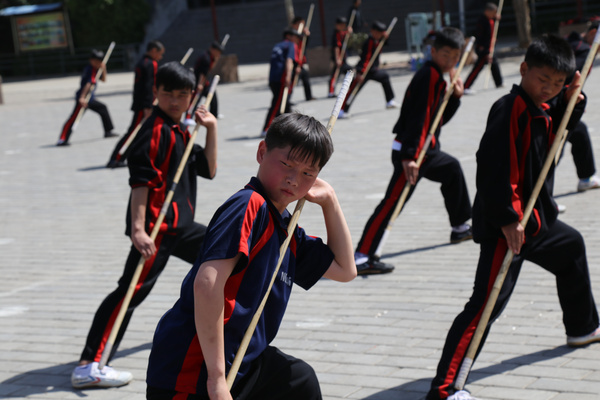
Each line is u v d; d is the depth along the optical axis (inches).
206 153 215.2
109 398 202.1
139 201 204.1
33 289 299.3
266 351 133.3
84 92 687.7
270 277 123.7
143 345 235.6
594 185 370.3
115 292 210.5
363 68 694.5
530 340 213.8
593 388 183.6
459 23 1293.1
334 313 247.9
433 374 199.3
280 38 1471.5
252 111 792.3
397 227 343.6
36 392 208.1
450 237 316.8
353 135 592.1
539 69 169.5
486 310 172.2
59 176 538.6
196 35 1524.4
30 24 1601.9
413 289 263.9
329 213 136.8
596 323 204.7
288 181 120.1
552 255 191.0
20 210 442.3
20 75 1625.2
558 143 173.0
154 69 553.9
